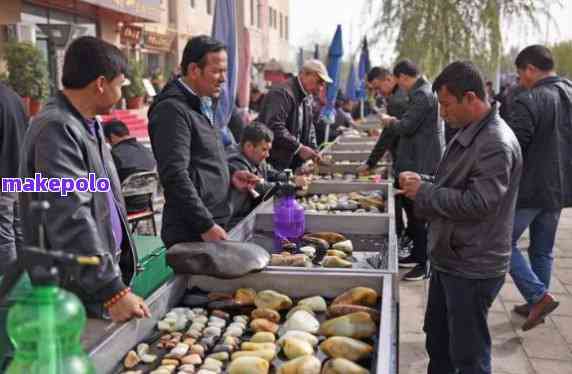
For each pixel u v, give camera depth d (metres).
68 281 1.60
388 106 5.42
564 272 4.71
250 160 3.50
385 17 9.59
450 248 2.22
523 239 5.58
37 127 1.67
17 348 0.96
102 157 1.91
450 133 5.02
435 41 9.22
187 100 2.44
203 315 1.84
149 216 4.84
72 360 0.99
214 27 4.36
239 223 2.75
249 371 1.44
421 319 3.82
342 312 1.78
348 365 1.44
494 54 9.23
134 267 2.03
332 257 2.31
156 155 2.35
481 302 2.24
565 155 3.47
